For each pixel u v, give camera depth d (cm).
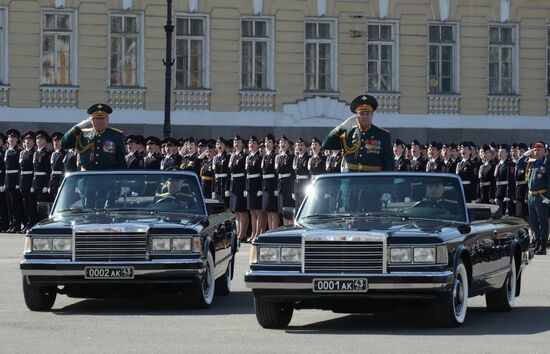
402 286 2822
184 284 3244
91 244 3216
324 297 2841
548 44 9381
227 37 8719
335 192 3130
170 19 7625
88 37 8444
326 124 8900
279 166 5950
